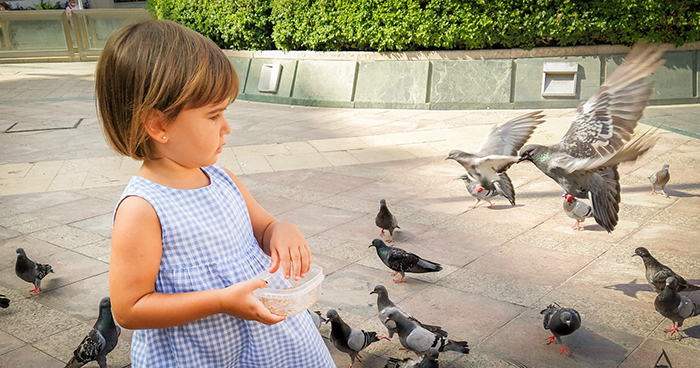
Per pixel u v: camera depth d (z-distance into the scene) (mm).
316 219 7168
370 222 7008
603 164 3244
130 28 1324
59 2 28938
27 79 20859
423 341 3963
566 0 12562
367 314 4871
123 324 1333
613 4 12562
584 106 3846
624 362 4020
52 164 10078
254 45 15969
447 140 10836
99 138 11938
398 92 13883
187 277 1406
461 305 4926
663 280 4621
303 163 9742
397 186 8391
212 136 1358
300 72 15023
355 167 9422
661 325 4484
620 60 12898
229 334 1476
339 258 6004
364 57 14195
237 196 1596
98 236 6848
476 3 12914
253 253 1571
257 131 12164
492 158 5703
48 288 5543
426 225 6836
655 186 7551
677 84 13086
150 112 1288
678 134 10469
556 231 6500
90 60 26000
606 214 3984
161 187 1423
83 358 3973
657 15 12539
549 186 8141
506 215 7062
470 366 4051
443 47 13789
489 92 13336
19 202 8172
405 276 5547
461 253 6004
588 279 5301
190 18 16969
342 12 14094
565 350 4168
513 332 4461
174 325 1335
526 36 13031
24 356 4410
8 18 24797
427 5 13180
